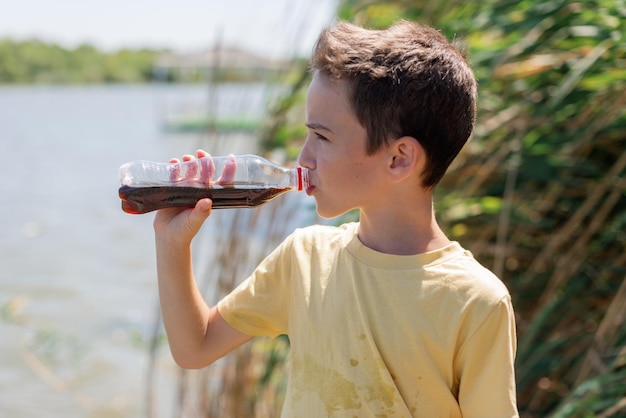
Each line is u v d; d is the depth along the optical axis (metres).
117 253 8.31
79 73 89.06
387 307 1.45
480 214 2.92
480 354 1.42
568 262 2.77
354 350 1.46
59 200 12.45
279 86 3.14
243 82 3.23
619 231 2.80
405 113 1.47
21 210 11.45
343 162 1.49
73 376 4.79
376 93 1.46
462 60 1.57
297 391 1.53
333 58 1.48
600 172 2.87
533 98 2.89
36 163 18.64
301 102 3.15
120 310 6.14
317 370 1.51
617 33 2.67
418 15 3.37
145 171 1.56
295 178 1.55
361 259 1.50
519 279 2.93
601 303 2.82
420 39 1.53
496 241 2.95
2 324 5.81
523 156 2.88
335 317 1.49
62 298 6.52
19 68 86.69
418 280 1.45
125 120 39.00
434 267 1.45
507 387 1.42
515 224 2.90
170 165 1.58
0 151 21.95
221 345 1.68
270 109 3.14
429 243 1.51
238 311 1.66
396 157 1.49
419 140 1.48
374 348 1.45
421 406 1.45
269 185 1.58
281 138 3.16
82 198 12.65
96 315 6.02
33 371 4.90
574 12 2.81
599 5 2.76
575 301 2.83
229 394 2.98
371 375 1.45
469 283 1.43
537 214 2.95
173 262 1.60
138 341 5.34
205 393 3.04
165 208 1.58
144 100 66.50
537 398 2.74
